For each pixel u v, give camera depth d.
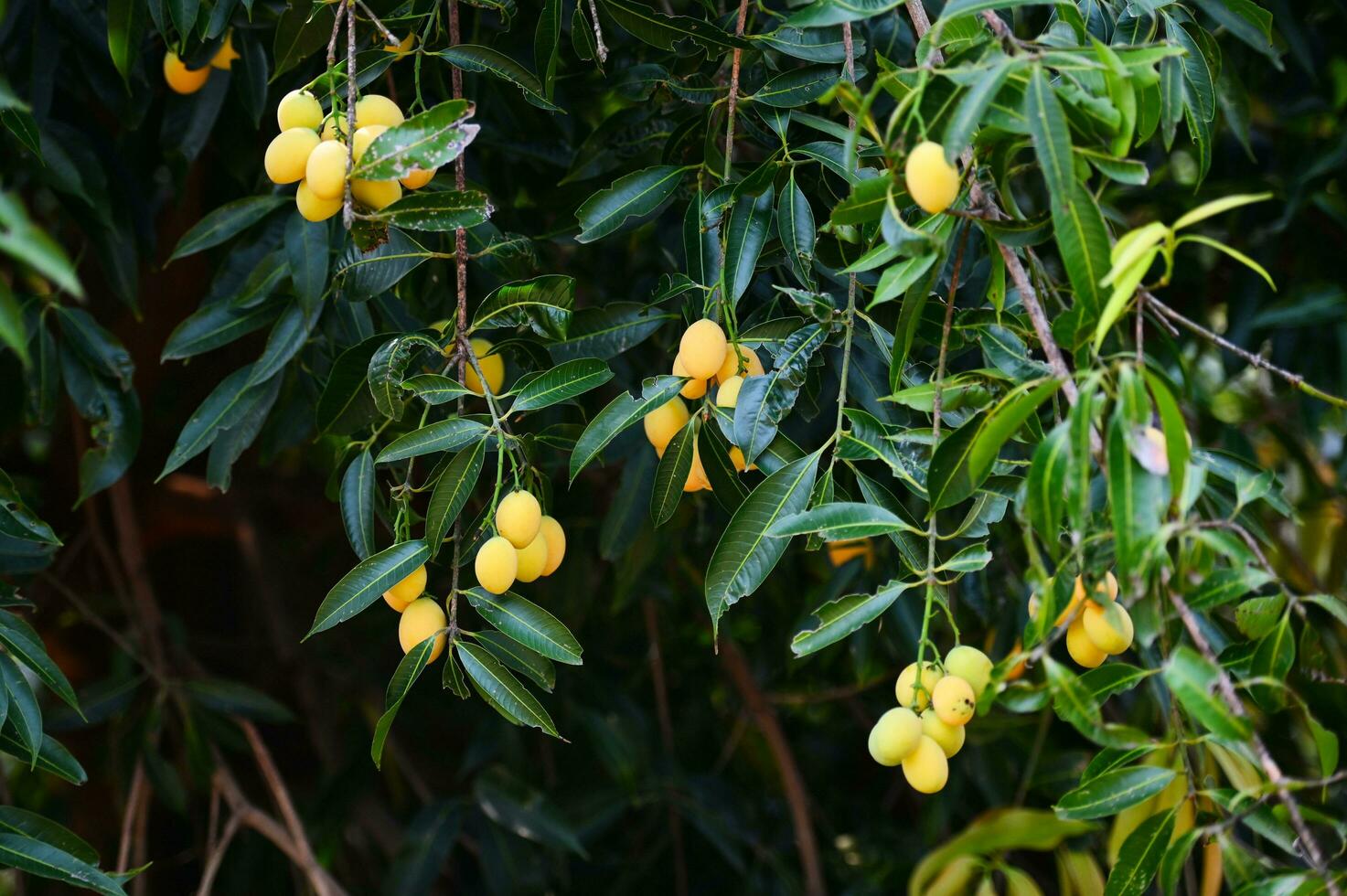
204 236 3.09
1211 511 2.98
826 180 2.87
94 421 3.16
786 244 2.77
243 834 4.39
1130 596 2.47
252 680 4.96
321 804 4.16
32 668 2.85
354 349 2.78
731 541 2.67
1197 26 2.91
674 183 2.85
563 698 4.26
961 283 3.03
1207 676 2.43
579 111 3.33
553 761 4.58
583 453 2.69
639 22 2.81
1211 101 2.87
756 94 2.81
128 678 3.66
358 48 2.89
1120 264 2.44
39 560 3.05
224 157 3.25
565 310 2.75
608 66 3.12
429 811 4.00
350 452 2.96
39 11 3.12
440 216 2.62
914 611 3.50
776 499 2.67
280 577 4.77
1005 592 3.49
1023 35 3.39
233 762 4.92
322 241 3.02
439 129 2.57
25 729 2.83
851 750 4.94
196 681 3.70
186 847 4.94
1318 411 3.57
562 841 3.76
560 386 2.71
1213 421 3.64
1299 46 3.37
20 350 2.39
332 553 4.88
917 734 2.58
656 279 3.42
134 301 3.21
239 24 3.10
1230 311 3.58
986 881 3.23
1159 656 3.16
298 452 4.88
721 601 2.66
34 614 4.41
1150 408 2.43
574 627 4.05
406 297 3.16
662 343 3.35
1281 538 4.16
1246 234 3.60
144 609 3.91
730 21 2.98
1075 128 2.52
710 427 2.75
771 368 2.79
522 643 2.66
